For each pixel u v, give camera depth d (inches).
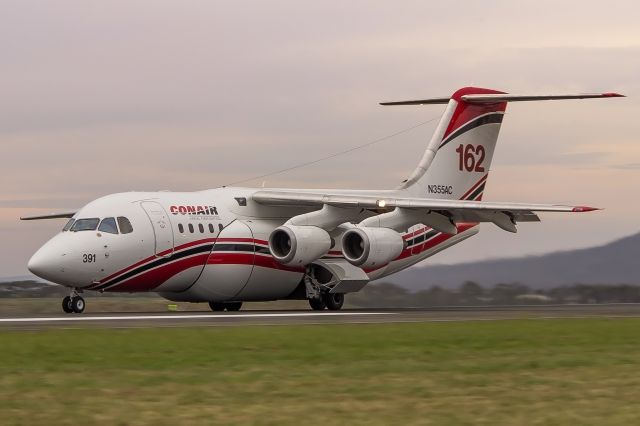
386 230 3019.2
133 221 2891.2
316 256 3009.4
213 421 1059.9
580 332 1963.6
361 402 1172.5
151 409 1118.4
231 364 1464.1
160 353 1571.1
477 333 1921.8
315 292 3193.9
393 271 3388.3
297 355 1566.2
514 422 1071.6
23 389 1233.4
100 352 1573.6
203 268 3029.0
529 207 2992.1
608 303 4092.0
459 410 1132.5
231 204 3127.5
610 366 1472.7
